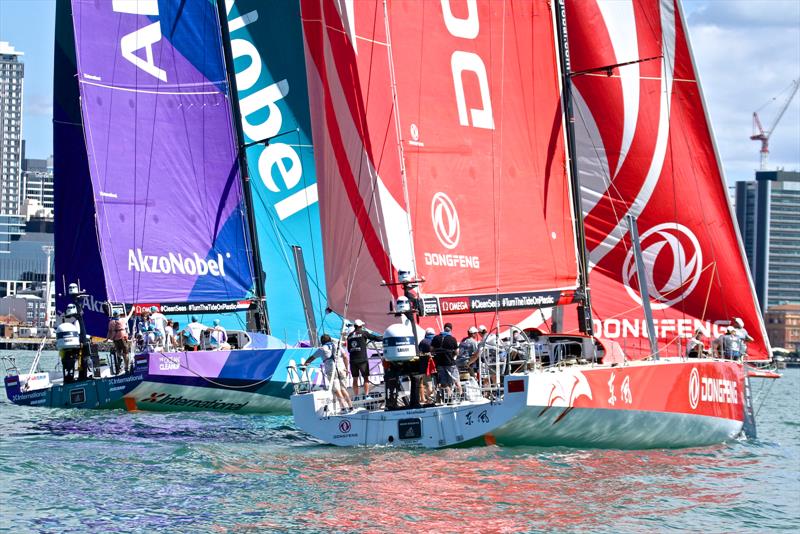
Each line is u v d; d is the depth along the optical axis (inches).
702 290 3595.0
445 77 3065.9
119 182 4480.8
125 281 4468.5
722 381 3432.6
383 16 3048.7
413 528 2186.3
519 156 3117.6
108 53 4480.8
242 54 4867.1
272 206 4879.4
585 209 3607.3
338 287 3144.7
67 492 2465.6
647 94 3595.0
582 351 3122.5
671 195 3592.5
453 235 3043.8
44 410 4217.5
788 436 4128.9
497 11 3112.7
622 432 3016.7
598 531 2209.6
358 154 3088.1
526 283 3100.4
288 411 4192.9
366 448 2923.2
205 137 4623.5
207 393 4069.9
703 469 2962.6
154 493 2459.4
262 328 4675.2
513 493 2479.1
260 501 2385.6
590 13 3587.6
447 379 2898.6
